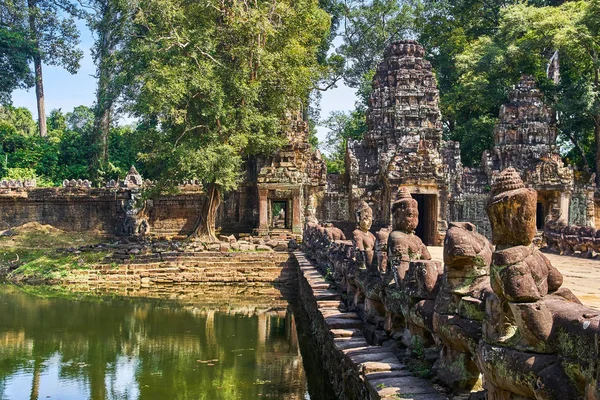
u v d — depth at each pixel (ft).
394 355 30.81
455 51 180.86
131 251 108.47
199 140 106.42
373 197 135.74
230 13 114.73
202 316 75.00
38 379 48.08
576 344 15.48
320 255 76.13
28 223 143.54
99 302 85.30
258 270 102.78
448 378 24.32
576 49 138.00
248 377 48.06
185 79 103.86
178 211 140.05
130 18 119.75
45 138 191.01
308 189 131.64
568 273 61.41
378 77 147.43
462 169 143.43
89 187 143.95
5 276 110.42
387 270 34.76
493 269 18.03
